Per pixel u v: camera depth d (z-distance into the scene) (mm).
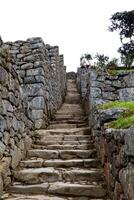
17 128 5516
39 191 4578
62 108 12398
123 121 3869
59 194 4508
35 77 8383
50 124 8906
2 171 4512
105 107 5508
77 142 6605
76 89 19125
